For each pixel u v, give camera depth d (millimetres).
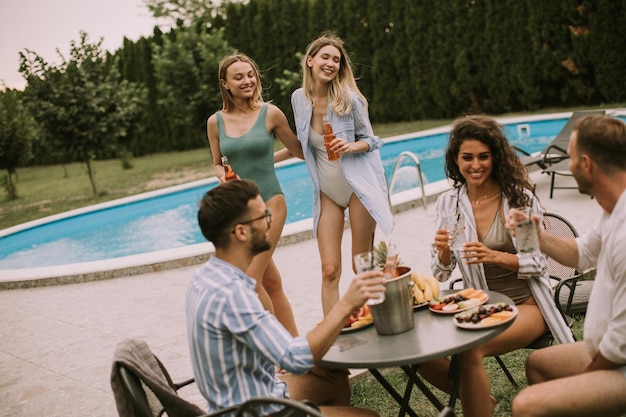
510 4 15695
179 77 17234
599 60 14492
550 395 2088
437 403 2787
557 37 15023
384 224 3846
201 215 2137
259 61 20375
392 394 2744
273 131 3959
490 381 3408
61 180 20203
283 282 5688
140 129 16734
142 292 6168
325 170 3924
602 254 2154
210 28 21375
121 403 2129
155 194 12727
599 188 2139
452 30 16875
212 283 2105
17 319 5969
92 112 14695
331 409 2371
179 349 4531
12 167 17469
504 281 2885
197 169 16781
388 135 16375
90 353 4727
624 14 13906
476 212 2943
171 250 7172
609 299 2135
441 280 2941
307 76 3895
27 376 4469
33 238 11695
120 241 11094
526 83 15875
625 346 2061
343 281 5457
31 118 16891
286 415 2168
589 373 2121
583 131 2121
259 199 2166
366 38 18812
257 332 2051
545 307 2799
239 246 2145
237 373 2131
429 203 7773
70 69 14641
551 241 2533
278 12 19797
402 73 18266
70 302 6254
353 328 2508
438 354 2131
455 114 17734
